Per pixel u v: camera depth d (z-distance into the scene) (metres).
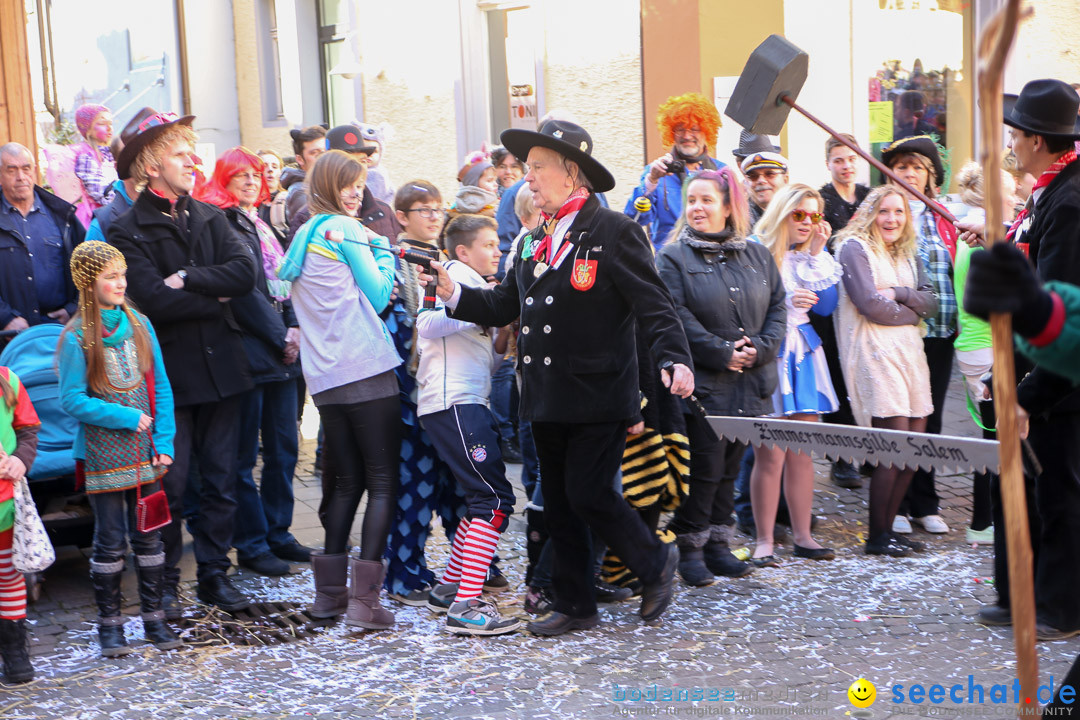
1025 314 2.14
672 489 4.63
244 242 4.98
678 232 5.18
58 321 5.72
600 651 4.16
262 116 12.86
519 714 3.60
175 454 4.59
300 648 4.29
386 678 3.95
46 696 3.86
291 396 5.45
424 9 10.59
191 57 12.88
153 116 5.03
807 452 4.27
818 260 5.52
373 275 4.41
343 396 4.42
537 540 4.72
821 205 5.53
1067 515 4.05
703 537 4.93
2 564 3.95
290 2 12.19
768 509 5.20
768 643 4.18
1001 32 2.02
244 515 5.27
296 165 8.51
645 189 6.37
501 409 7.08
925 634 4.23
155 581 4.34
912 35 9.45
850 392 5.56
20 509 3.94
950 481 6.66
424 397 4.52
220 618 4.59
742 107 4.35
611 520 4.24
